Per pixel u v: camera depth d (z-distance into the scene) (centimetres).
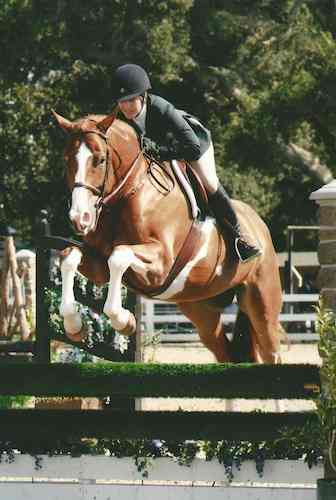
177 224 991
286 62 3622
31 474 965
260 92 3766
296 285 3650
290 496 927
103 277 995
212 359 2486
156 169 995
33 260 2059
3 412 977
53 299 1307
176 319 3097
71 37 3603
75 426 965
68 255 951
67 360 1410
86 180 936
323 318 899
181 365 944
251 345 1182
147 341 1880
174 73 3594
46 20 3531
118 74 985
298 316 3086
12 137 3816
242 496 933
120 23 3531
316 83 3538
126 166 967
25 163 3831
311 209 4625
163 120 995
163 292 1023
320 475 924
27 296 2042
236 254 1066
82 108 3869
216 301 1132
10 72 3769
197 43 3838
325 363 895
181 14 3512
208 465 946
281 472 931
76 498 952
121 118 1083
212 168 1045
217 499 936
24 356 1617
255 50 3688
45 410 975
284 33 3638
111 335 1289
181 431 948
